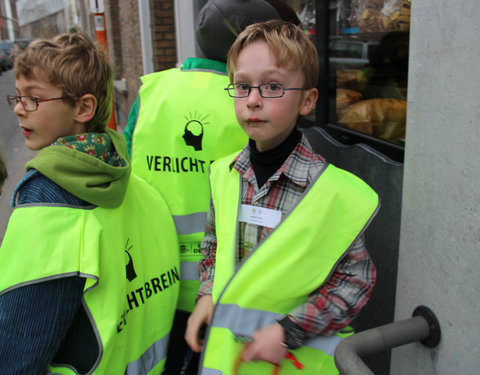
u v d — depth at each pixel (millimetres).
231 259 1043
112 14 9844
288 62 1001
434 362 1070
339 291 991
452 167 968
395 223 1648
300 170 1046
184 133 1475
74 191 984
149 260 1277
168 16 5398
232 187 1142
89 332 1051
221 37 1494
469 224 936
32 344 925
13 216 954
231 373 944
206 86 1491
